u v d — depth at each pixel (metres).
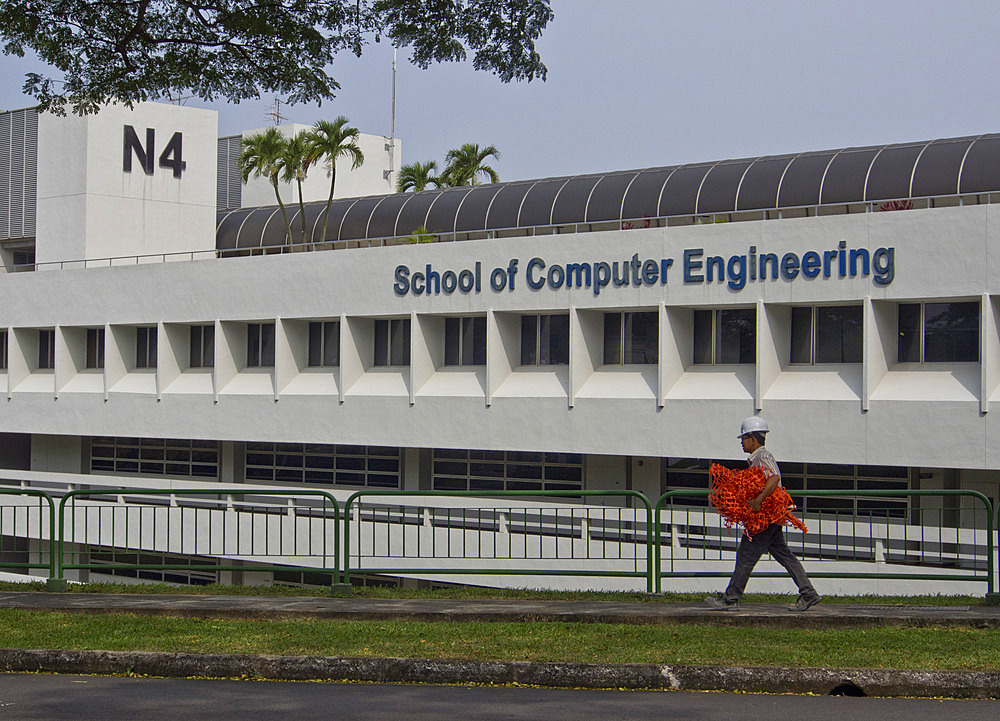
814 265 24.69
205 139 41.75
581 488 30.16
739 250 25.64
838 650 11.14
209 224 41.75
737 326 26.84
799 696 10.25
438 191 36.97
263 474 36.38
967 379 23.53
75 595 16.17
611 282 27.30
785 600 15.48
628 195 31.83
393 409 31.00
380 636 12.31
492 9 19.72
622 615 13.20
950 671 10.23
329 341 33.44
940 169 27.34
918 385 23.98
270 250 40.34
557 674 10.78
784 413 25.22
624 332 28.27
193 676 11.38
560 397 28.23
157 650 11.68
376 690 10.65
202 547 34.38
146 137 40.28
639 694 10.38
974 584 21.89
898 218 23.77
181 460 38.34
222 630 12.84
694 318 27.50
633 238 27.02
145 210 40.19
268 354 34.72
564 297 27.98
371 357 32.56
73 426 37.91
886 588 22.77
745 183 30.06
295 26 20.33
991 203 24.83
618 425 27.36
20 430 39.31
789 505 13.17
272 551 32.94
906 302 24.59
